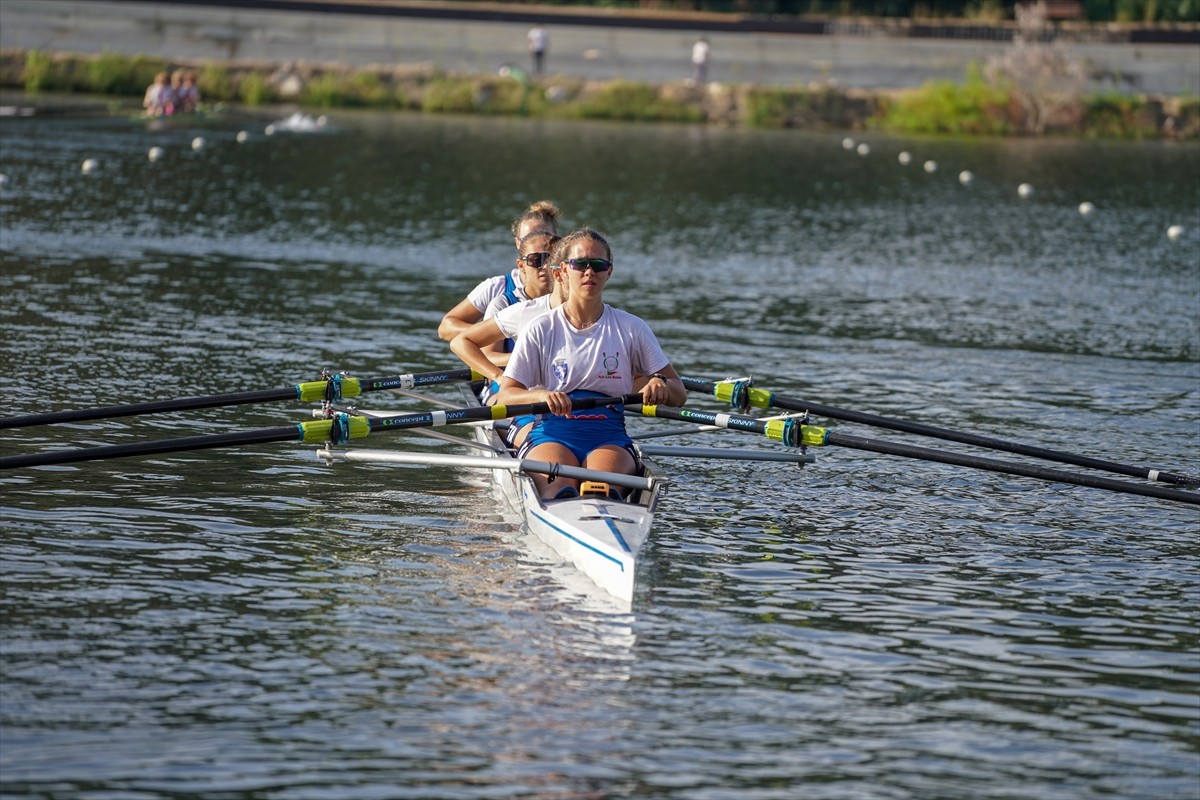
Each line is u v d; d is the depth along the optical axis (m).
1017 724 26.16
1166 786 23.94
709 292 75.44
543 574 32.94
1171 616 31.77
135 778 23.19
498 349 41.53
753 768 24.19
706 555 34.91
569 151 146.62
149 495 38.00
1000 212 114.38
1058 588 33.38
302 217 96.88
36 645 28.06
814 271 83.88
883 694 27.23
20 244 79.31
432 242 88.75
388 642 28.86
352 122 167.88
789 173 136.50
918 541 36.59
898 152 159.75
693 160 143.62
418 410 49.12
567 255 34.97
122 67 186.88
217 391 49.28
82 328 58.47
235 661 27.72
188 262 76.69
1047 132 189.12
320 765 23.83
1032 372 58.06
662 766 24.12
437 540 35.22
